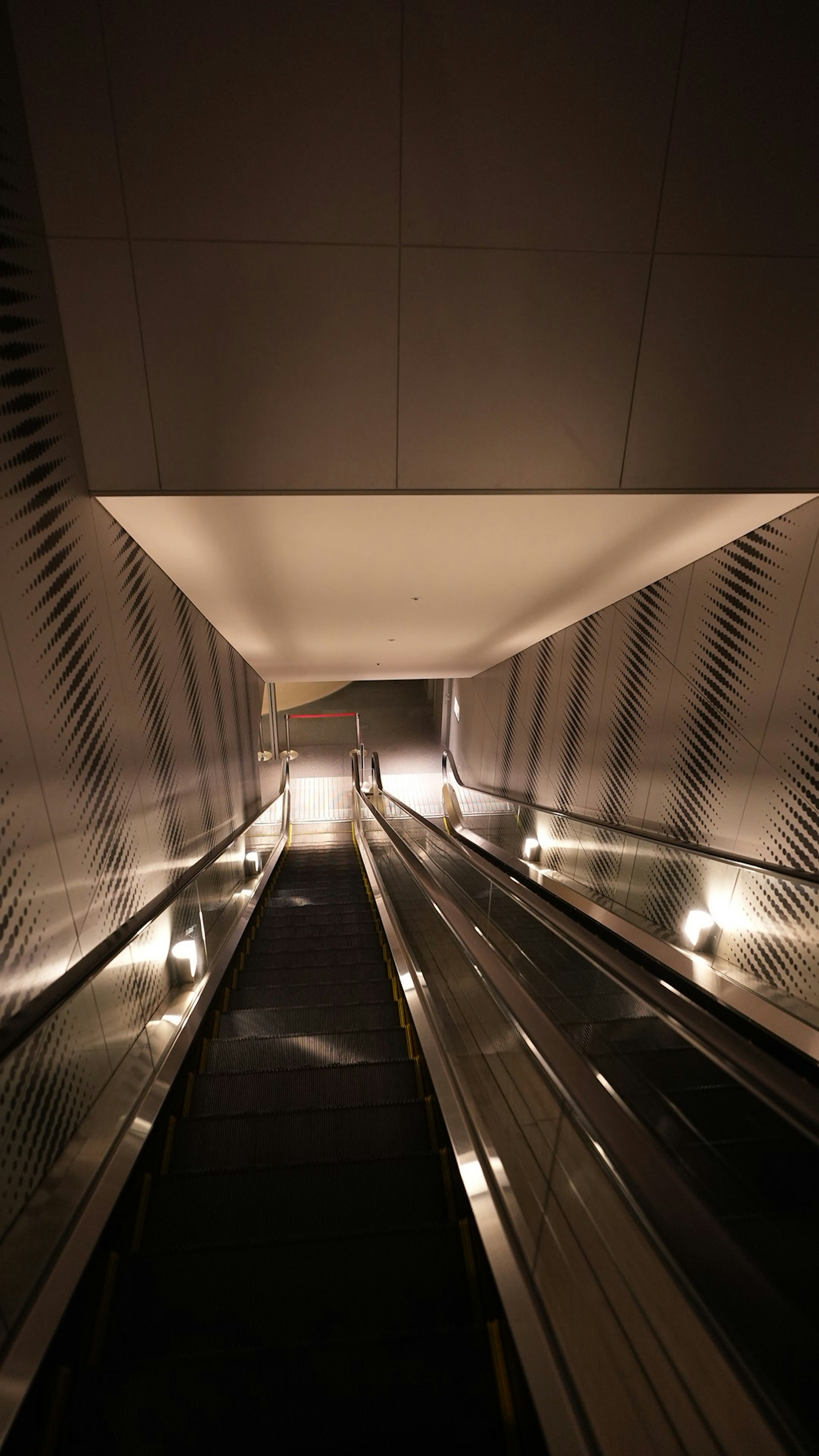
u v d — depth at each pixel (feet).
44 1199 5.80
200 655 18.93
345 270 8.71
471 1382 4.41
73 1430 4.19
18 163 7.66
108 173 7.93
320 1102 8.51
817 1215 6.27
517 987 6.07
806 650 11.41
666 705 16.17
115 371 9.18
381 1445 4.10
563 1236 4.69
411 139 8.02
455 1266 5.52
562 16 7.55
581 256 8.82
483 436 10.05
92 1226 5.58
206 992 11.67
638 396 9.86
